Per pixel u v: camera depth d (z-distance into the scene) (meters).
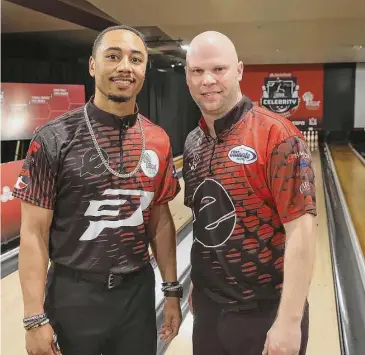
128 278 1.38
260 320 1.34
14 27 5.98
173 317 1.62
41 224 1.31
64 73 7.98
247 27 5.62
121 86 1.28
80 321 1.34
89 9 4.71
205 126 1.38
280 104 12.15
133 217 1.36
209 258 1.37
